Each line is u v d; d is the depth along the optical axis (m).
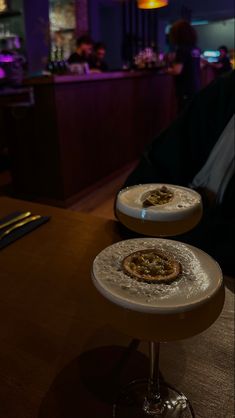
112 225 0.47
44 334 0.30
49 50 2.86
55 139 1.58
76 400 0.25
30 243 0.43
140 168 0.57
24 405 0.24
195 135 0.59
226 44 6.31
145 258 0.23
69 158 1.67
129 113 2.20
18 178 1.78
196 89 2.20
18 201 0.55
